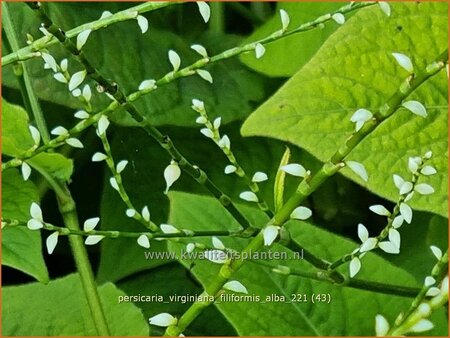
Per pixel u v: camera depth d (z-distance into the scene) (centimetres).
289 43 26
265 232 15
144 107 25
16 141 20
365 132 14
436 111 21
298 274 17
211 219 21
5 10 21
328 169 14
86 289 20
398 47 22
